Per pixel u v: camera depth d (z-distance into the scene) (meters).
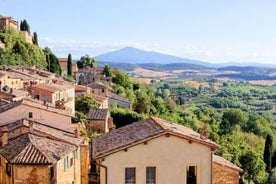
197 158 34.31
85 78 175.12
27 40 175.12
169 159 34.00
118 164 33.56
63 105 79.31
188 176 34.47
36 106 62.94
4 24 160.50
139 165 33.75
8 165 42.66
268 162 114.19
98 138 38.84
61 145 46.62
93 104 108.94
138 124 39.34
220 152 73.88
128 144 33.38
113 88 161.00
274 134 167.62
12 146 45.03
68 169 46.31
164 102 173.75
